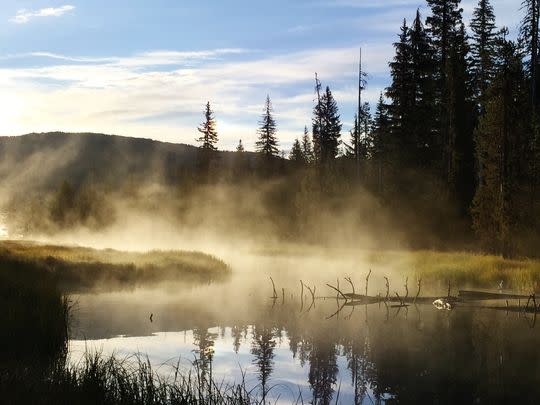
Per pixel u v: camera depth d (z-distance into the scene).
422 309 21.16
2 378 9.38
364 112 74.94
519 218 34.78
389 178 47.97
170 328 16.45
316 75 60.59
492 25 51.81
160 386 8.97
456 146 43.94
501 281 24.03
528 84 43.81
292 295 23.59
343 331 17.05
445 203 42.88
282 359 13.55
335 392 11.16
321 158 61.66
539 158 36.03
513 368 13.18
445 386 11.75
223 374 11.93
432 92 49.03
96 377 9.36
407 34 49.91
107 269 26.27
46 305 14.40
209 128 75.38
